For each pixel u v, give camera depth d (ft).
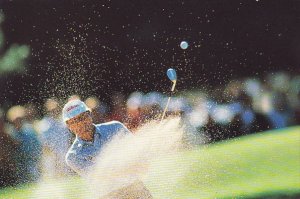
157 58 170.81
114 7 167.02
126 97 143.54
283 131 104.37
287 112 116.78
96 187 59.67
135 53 168.45
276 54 173.58
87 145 59.31
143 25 171.53
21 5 158.81
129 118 93.91
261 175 74.33
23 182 89.81
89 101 110.52
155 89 165.07
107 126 59.72
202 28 173.27
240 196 67.51
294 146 89.25
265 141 95.76
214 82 166.50
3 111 148.46
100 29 165.68
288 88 132.16
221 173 78.18
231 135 113.39
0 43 158.92
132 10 169.48
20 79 155.12
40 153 90.22
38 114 94.63
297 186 67.77
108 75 161.99
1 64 154.10
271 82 146.82
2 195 86.33
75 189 80.07
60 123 90.48
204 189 72.28
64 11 162.30
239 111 115.96
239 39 175.22
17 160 90.68
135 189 59.31
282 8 174.81
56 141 89.66
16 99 150.00
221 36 173.58
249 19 176.65
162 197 71.46
